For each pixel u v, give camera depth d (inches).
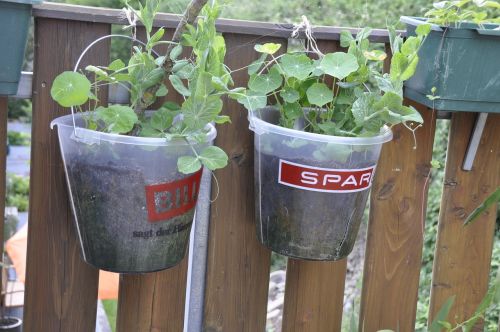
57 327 59.2
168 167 50.1
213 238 62.0
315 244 55.6
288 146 53.2
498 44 54.6
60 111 55.4
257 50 54.1
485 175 67.0
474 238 68.2
